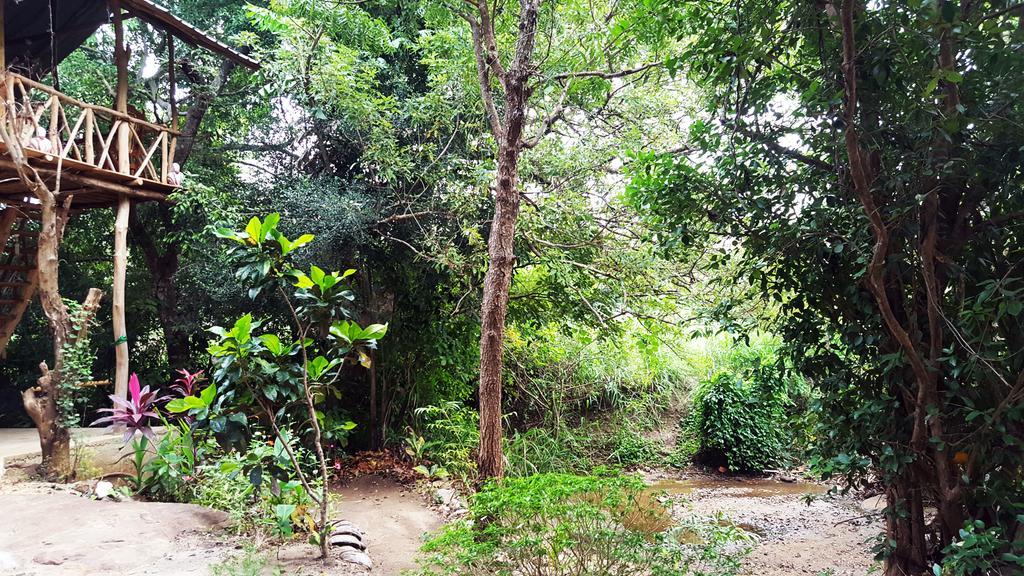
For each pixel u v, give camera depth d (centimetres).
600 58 650
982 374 286
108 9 741
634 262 727
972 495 312
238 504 457
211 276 779
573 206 748
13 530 409
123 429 610
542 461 839
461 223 758
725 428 896
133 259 1029
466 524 352
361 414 863
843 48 264
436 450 775
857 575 433
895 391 345
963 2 265
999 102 283
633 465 920
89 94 891
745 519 619
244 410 407
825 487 797
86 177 633
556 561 303
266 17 728
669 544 326
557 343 997
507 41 703
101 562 357
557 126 809
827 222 334
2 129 529
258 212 786
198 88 914
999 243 314
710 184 365
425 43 759
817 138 333
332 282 391
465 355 879
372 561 438
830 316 362
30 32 759
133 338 978
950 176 295
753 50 304
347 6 757
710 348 1027
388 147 743
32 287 756
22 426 934
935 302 300
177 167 736
